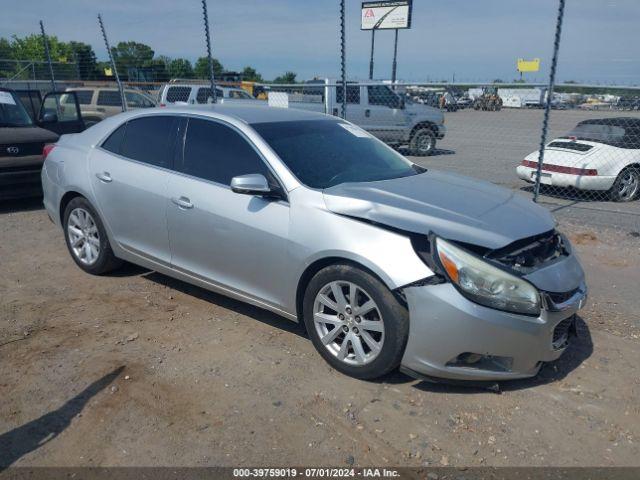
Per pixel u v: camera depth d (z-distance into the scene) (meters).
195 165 4.30
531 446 2.97
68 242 5.36
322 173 3.95
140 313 4.48
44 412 3.18
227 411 3.21
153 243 4.58
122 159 4.79
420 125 13.82
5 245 6.23
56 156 5.39
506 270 3.17
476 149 14.88
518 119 10.40
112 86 17.50
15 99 9.05
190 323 4.32
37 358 3.77
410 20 17.33
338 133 4.58
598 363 3.82
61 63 19.55
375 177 4.12
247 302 4.09
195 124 4.41
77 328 4.21
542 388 3.50
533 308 3.18
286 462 2.81
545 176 9.52
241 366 3.70
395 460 2.84
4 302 4.66
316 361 3.77
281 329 4.23
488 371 3.25
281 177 3.82
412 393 3.42
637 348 4.04
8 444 2.91
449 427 3.10
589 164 9.08
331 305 3.57
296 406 3.26
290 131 4.28
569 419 3.20
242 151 4.09
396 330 3.27
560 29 7.05
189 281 4.46
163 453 2.85
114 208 4.80
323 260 3.55
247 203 3.89
